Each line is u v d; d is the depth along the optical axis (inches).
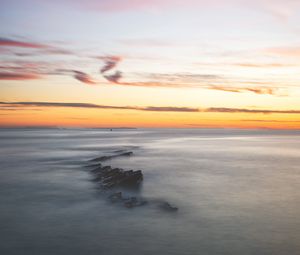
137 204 1182.3
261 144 5408.5
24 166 2223.2
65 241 847.7
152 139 7047.2
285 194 1406.3
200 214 1089.4
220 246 828.6
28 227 948.0
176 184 1614.2
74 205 1177.4
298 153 3521.2
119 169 1802.4
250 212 1124.5
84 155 3031.5
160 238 876.0
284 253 791.1
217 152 3582.7
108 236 884.6
